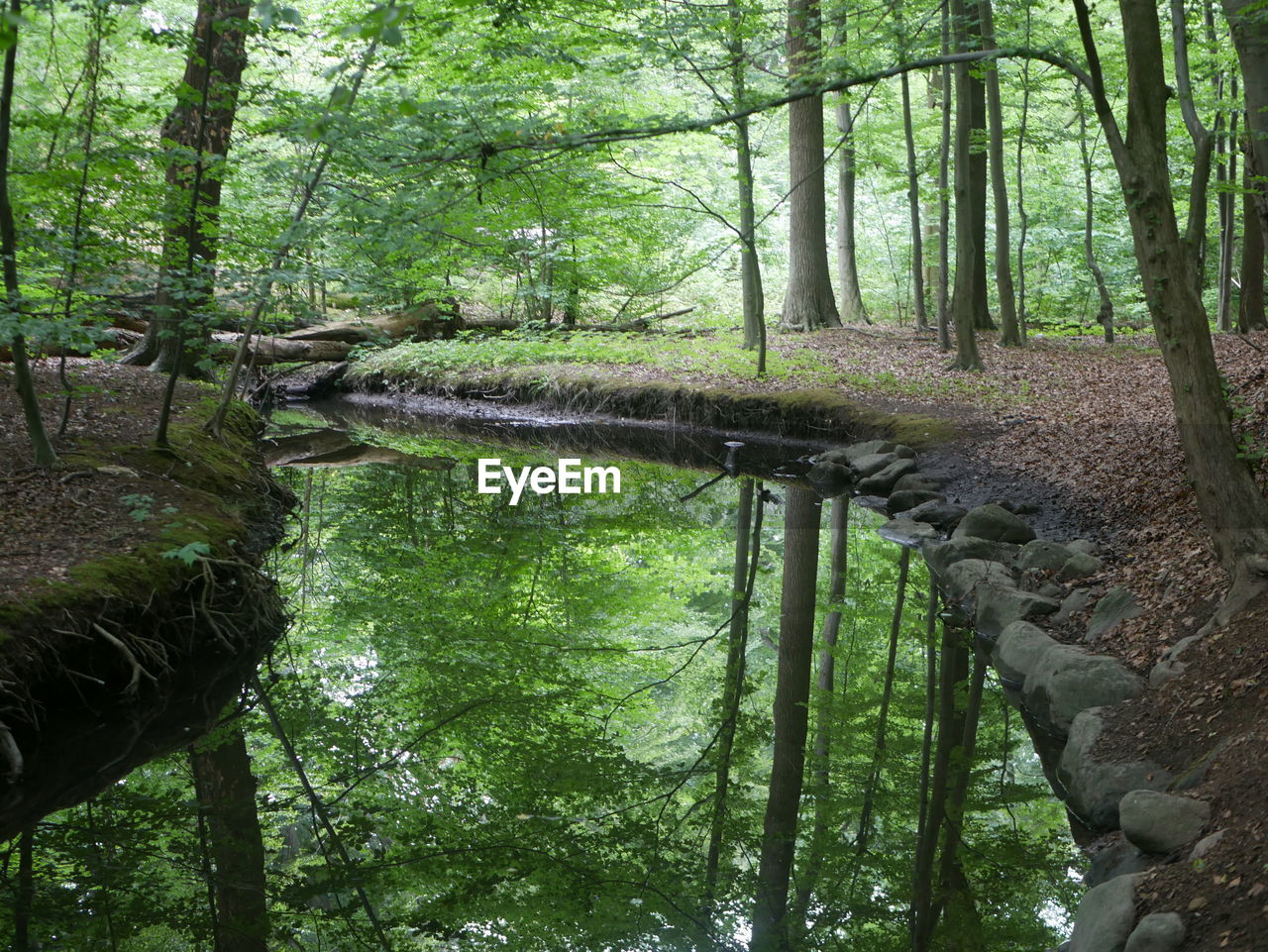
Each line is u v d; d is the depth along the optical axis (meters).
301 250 8.45
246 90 8.44
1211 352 5.69
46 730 5.65
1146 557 7.60
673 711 7.29
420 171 6.14
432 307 20.61
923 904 4.79
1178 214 19.34
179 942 4.54
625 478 13.88
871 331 19.73
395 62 7.51
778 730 6.79
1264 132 6.21
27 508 6.96
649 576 10.14
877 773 6.16
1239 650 5.15
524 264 19.44
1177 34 6.73
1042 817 5.30
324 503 12.45
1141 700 5.45
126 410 10.14
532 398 18.16
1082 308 24.25
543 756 6.57
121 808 5.68
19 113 7.42
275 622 8.02
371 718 7.01
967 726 6.49
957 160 14.97
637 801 6.05
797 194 19.73
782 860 5.33
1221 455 5.71
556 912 4.89
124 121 7.73
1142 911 3.74
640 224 19.50
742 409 15.29
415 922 4.79
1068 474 10.50
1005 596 7.70
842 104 21.48
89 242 7.66
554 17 10.30
